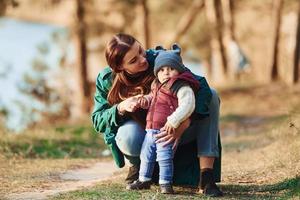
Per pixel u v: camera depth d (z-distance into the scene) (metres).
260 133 19.33
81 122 26.41
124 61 8.52
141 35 35.94
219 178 9.05
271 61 39.12
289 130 13.92
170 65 8.33
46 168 12.57
